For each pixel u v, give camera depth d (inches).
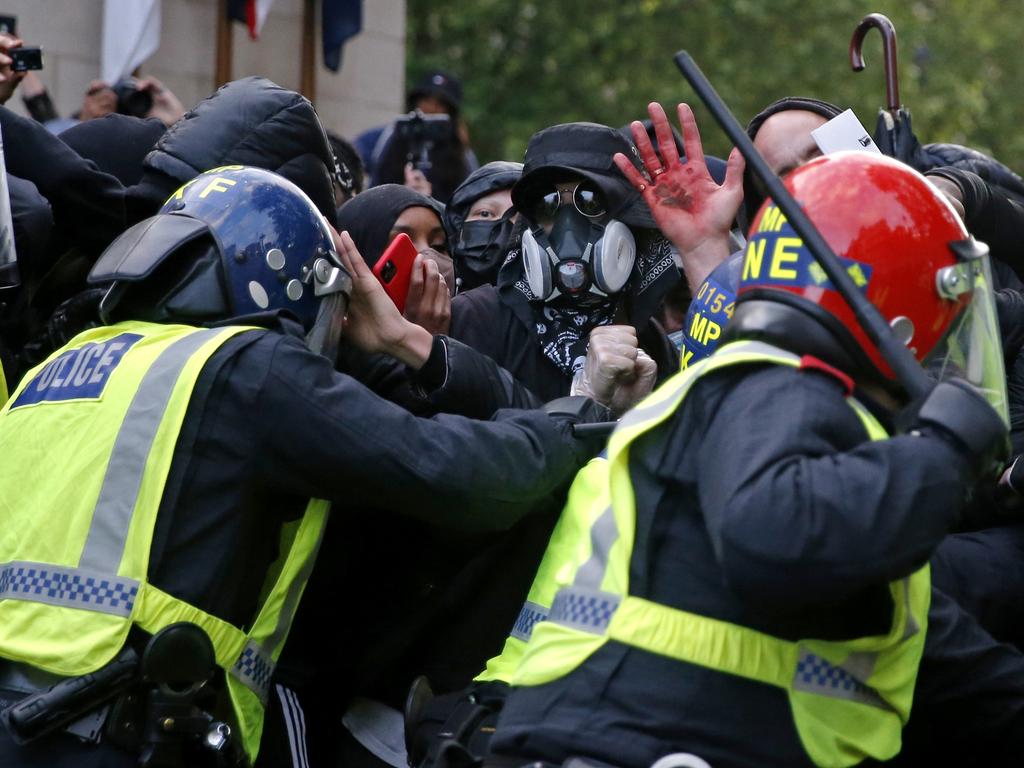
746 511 215.9
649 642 235.5
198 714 277.4
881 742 240.2
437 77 759.7
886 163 247.4
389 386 320.8
